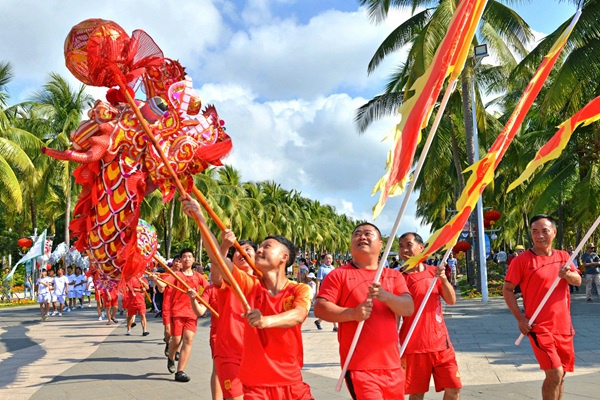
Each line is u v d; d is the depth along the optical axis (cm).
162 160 354
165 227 3803
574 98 1845
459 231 491
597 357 896
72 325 1769
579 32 1519
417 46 1789
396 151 409
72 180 3544
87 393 766
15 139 2755
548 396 559
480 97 2386
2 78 2755
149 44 380
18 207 2506
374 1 2067
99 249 375
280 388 387
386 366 406
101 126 359
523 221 4228
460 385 522
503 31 2039
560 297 566
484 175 487
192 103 386
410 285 539
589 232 550
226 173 5009
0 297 3319
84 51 362
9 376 900
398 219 387
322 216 9062
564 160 2380
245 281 410
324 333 1372
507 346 1040
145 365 978
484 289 2078
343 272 429
